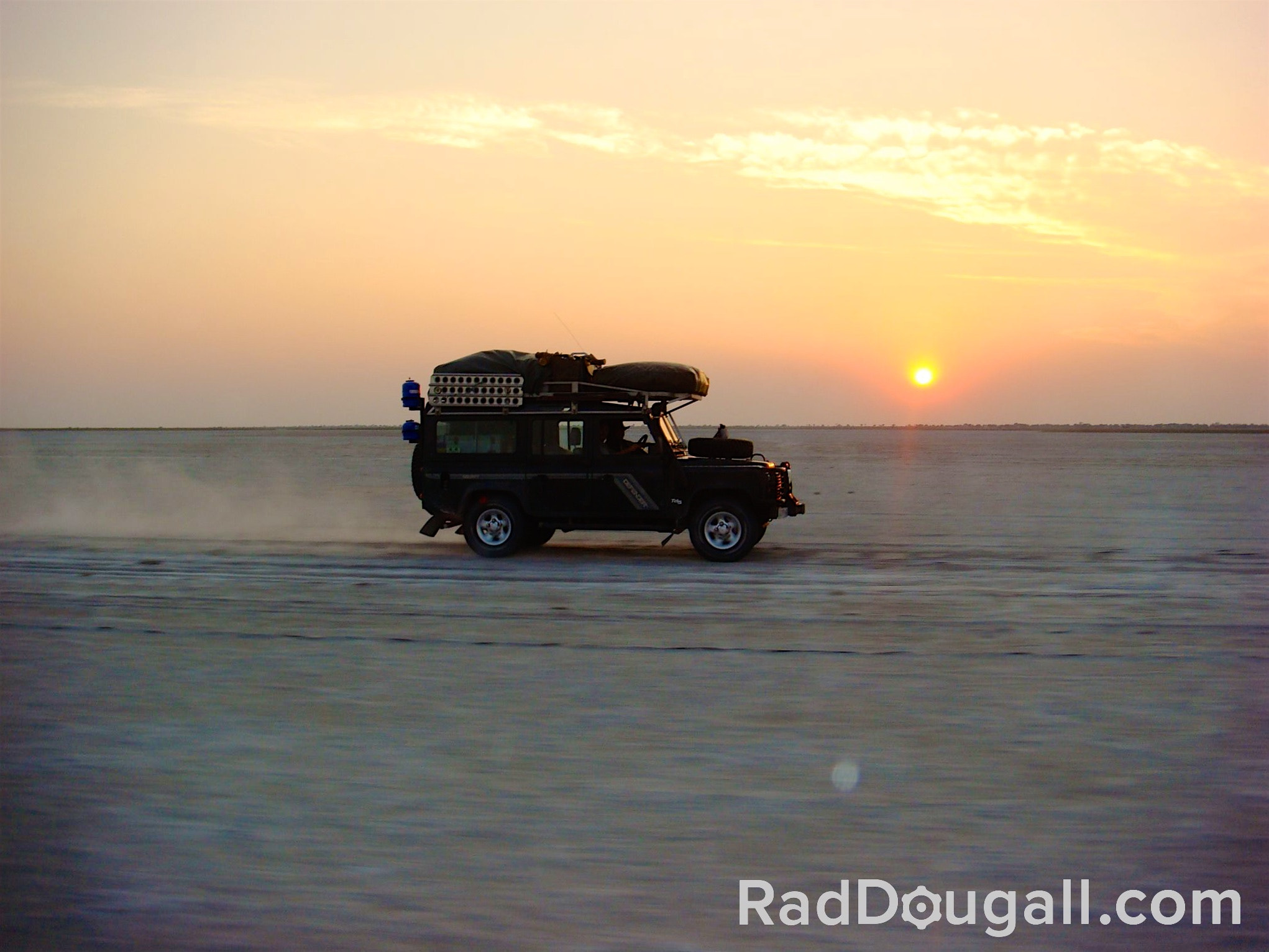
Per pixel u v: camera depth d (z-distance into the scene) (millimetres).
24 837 5254
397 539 19672
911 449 149250
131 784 5996
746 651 9484
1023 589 13078
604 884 4754
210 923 4395
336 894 4656
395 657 9227
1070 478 51594
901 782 6020
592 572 14680
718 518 15711
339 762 6375
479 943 4250
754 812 5586
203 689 8102
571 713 7438
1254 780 5992
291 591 13023
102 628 10555
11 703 7668
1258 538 19672
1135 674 8531
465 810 5617
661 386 15617
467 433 16297
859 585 13398
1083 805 5648
